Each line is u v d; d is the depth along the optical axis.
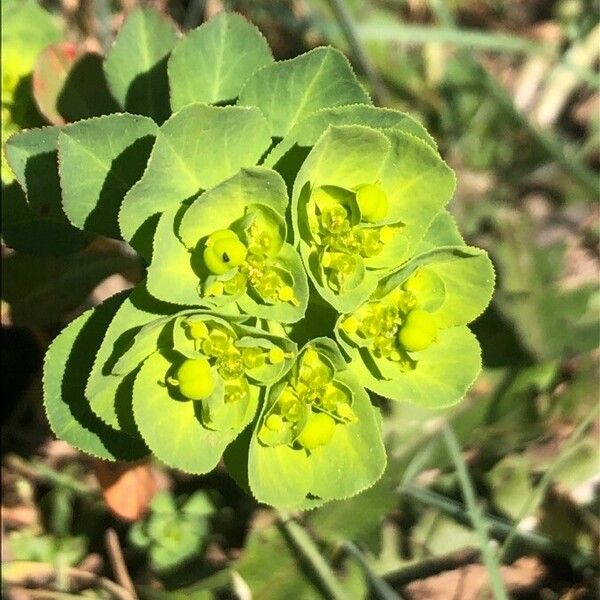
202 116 0.06
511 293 0.11
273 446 0.06
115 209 0.07
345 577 0.09
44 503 0.10
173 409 0.06
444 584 0.10
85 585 0.10
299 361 0.06
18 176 0.07
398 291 0.06
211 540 0.10
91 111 0.09
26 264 0.09
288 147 0.06
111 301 0.07
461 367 0.06
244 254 0.06
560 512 0.10
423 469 0.10
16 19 0.10
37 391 0.11
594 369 0.11
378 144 0.06
